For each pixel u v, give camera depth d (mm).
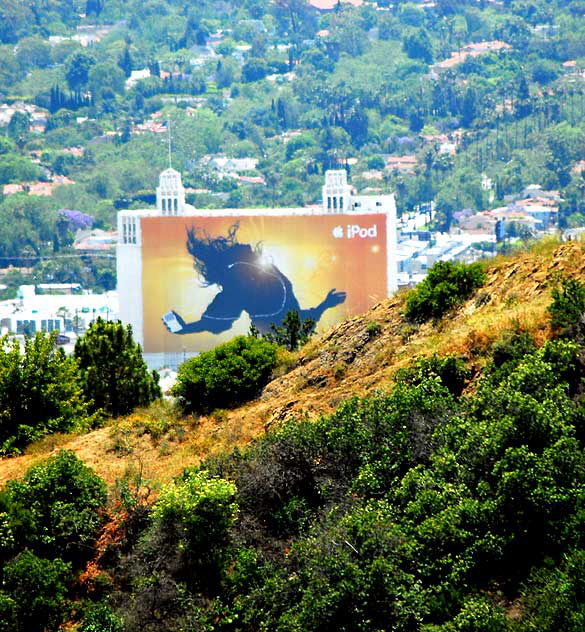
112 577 60781
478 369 64625
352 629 53219
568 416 57531
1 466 72438
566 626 50750
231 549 59312
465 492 56344
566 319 63312
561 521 54250
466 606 52000
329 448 61312
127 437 71625
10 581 59469
